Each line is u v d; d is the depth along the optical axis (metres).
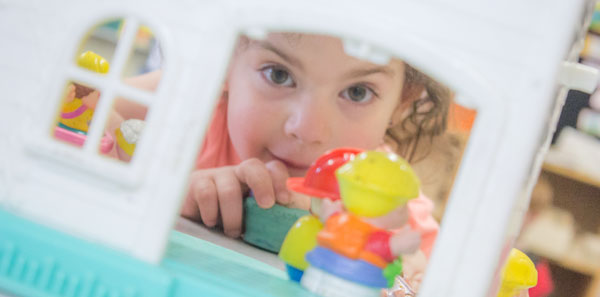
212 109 0.59
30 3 0.63
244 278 0.66
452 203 0.58
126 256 0.59
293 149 1.19
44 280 0.57
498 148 0.58
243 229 1.13
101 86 0.61
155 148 0.59
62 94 0.62
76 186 0.61
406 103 1.35
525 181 0.63
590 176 1.75
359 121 1.21
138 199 0.59
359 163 0.66
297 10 0.58
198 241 0.88
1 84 0.62
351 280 0.64
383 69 1.19
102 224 0.60
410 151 1.44
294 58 1.16
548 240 1.79
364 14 0.58
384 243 0.65
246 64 1.21
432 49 0.58
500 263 0.67
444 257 0.58
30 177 0.61
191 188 1.15
